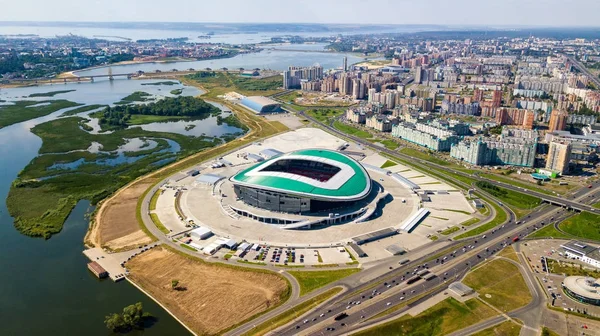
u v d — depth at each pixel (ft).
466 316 617.21
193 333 581.94
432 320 606.96
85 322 608.19
